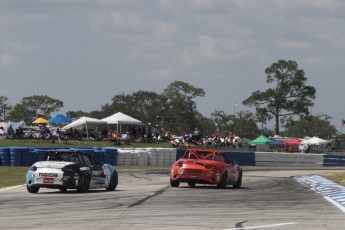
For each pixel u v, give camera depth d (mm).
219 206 25016
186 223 19188
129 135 102688
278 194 32281
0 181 43656
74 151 33906
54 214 21828
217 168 37531
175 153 75000
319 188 37250
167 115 191875
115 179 35531
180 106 195500
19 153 60656
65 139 97688
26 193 32688
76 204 25797
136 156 70750
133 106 185875
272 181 46188
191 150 39906
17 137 98750
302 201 27719
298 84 182750
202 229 17781
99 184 34094
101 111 188125
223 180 37719
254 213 22312
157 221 19703
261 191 34906
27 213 22172
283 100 182625
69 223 19141
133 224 18891
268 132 175625
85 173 32969
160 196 30469
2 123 115500
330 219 20516
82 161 33625
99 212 22500
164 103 194375
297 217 21047
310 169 73938
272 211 23109
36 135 98938
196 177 37594
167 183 43281
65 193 32656
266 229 17828
